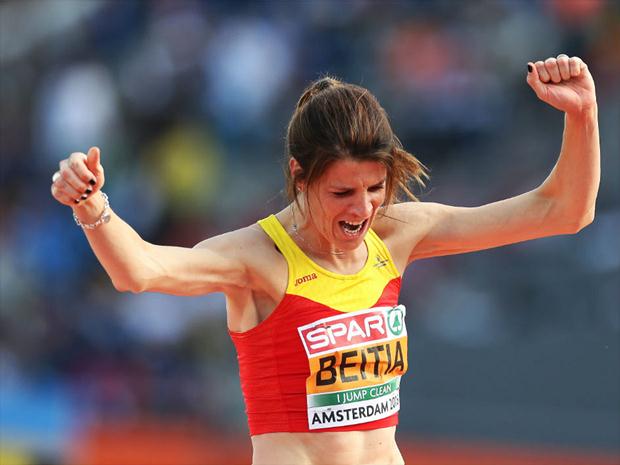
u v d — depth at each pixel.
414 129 39.34
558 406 27.39
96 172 10.62
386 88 40.16
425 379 29.08
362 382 12.41
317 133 11.62
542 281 33.06
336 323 12.31
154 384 33.72
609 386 26.95
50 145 44.06
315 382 12.27
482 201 36.75
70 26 47.81
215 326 35.78
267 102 41.19
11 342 38.66
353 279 12.49
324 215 11.89
